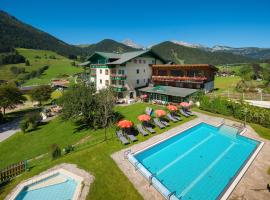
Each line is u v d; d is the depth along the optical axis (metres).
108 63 50.50
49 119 47.78
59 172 17.83
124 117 36.25
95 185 15.84
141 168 17.33
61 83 96.06
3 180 17.78
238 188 14.85
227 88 57.25
